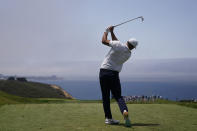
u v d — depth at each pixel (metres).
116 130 5.11
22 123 5.88
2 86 60.00
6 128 5.30
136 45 5.79
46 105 9.64
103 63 5.84
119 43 5.70
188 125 5.80
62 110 8.16
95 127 5.39
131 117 6.92
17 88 60.84
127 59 5.87
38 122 5.98
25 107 8.95
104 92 5.82
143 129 5.24
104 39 5.84
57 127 5.39
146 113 7.74
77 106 9.41
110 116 5.82
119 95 5.80
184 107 9.69
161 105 10.30
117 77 5.81
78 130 5.09
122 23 6.10
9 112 7.68
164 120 6.46
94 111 7.96
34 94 59.03
